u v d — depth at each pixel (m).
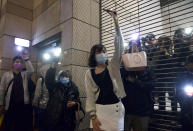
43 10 4.14
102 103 1.50
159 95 2.73
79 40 3.18
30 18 4.55
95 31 3.59
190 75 1.95
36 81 3.06
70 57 3.01
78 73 3.03
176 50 2.68
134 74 2.19
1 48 3.87
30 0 4.63
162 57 2.78
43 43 4.16
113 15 1.67
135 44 2.02
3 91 2.60
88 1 3.54
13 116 2.55
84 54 3.22
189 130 1.88
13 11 4.13
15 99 2.59
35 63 4.30
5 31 3.88
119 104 1.52
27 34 4.40
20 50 4.13
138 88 2.15
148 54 2.91
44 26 3.99
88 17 3.47
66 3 3.34
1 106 2.55
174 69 2.63
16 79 2.71
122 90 1.58
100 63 1.63
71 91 2.38
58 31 3.46
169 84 2.66
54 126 2.12
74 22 3.15
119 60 1.62
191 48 2.53
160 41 2.85
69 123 2.21
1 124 2.52
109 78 1.55
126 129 2.18
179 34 2.65
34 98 2.68
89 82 1.63
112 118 1.44
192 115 1.84
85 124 2.93
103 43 3.65
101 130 1.43
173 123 2.37
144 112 2.07
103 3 3.88
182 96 1.96
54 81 2.45
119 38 1.62
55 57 3.88
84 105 3.01
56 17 3.60
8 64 3.80
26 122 2.70
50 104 2.27
